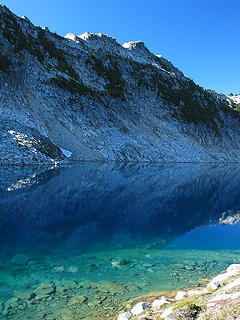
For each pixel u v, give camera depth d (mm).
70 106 59094
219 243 11562
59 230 11734
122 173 36094
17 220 12539
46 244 10102
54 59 68625
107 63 87375
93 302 6523
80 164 42938
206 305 5172
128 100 80875
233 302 4797
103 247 10336
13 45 55219
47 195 18688
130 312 5891
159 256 9875
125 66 94875
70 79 65250
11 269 7980
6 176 25781
